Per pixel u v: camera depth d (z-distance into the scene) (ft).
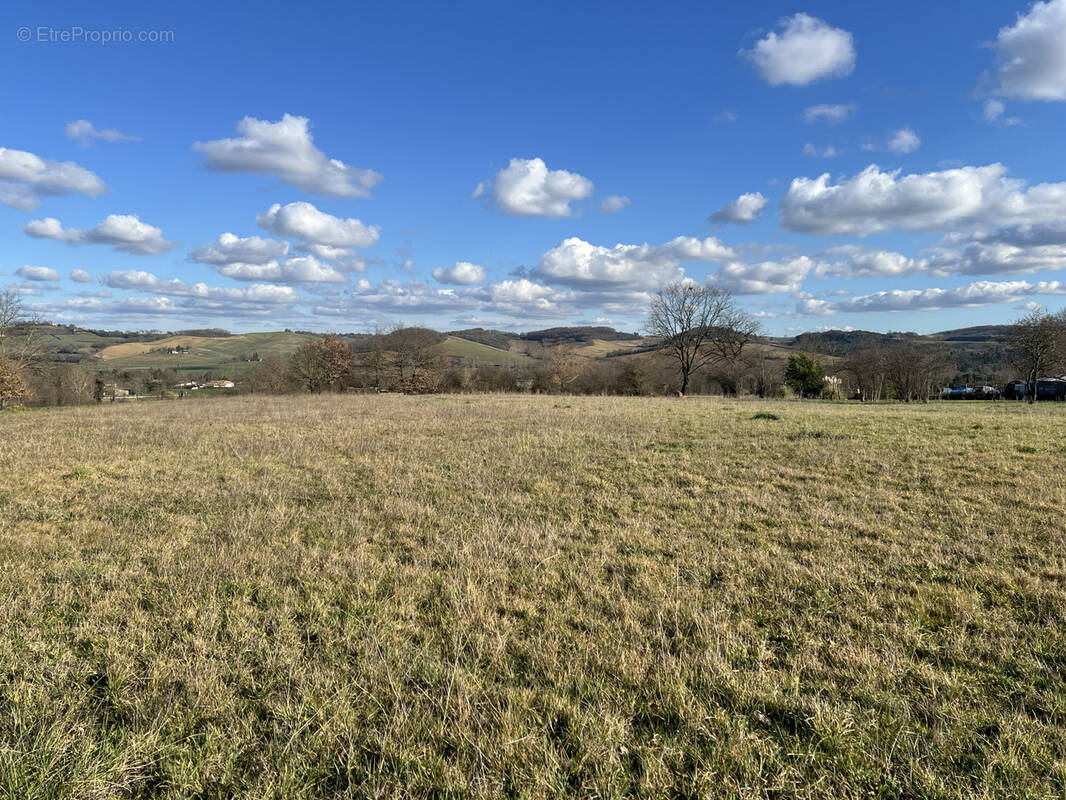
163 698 11.86
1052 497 25.17
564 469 34.32
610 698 11.89
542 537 22.16
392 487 30.45
